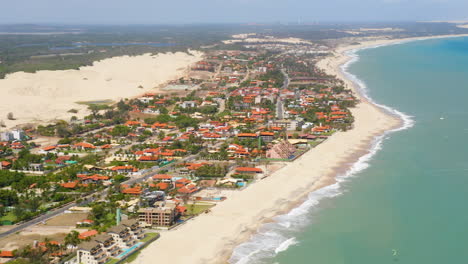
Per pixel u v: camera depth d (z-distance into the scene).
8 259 172.75
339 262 171.75
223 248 182.25
